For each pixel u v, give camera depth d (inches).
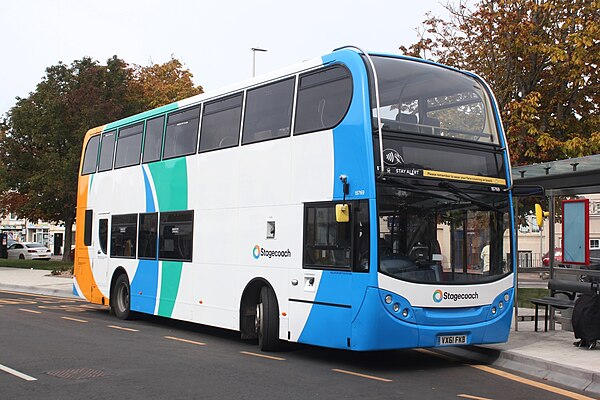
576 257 515.5
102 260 670.5
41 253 2101.4
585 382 346.6
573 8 784.3
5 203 1646.2
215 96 522.3
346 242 383.9
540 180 528.7
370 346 367.2
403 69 402.3
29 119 1473.9
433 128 399.2
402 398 311.0
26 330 540.4
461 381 356.8
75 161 1355.8
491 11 823.7
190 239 532.4
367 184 373.4
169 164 570.3
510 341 464.1
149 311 584.7
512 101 777.6
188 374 364.2
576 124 815.1
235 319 476.4
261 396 311.7
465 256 395.5
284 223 433.7
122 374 361.7
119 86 1446.9
